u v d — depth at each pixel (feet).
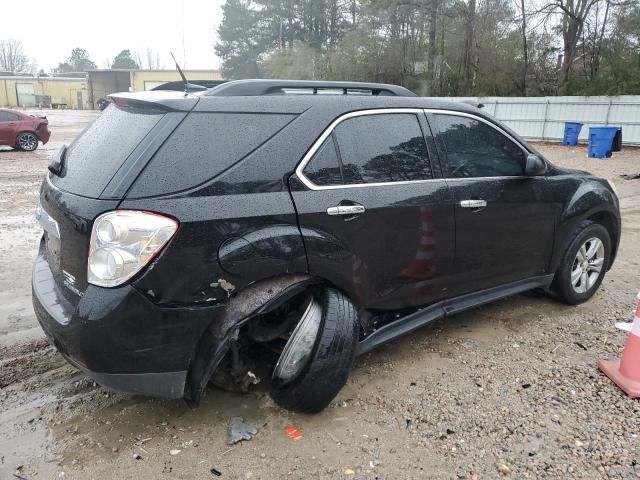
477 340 13.03
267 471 8.50
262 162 9.09
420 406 10.23
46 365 11.96
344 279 9.95
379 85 11.41
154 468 8.56
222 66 165.78
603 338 13.07
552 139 76.69
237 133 9.02
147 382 8.52
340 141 10.13
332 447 9.07
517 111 79.00
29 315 14.71
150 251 8.02
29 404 10.39
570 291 14.76
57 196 9.28
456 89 103.19
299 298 10.17
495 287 13.25
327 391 9.39
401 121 11.24
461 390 10.77
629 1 84.23
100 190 8.33
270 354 11.16
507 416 9.88
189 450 8.98
